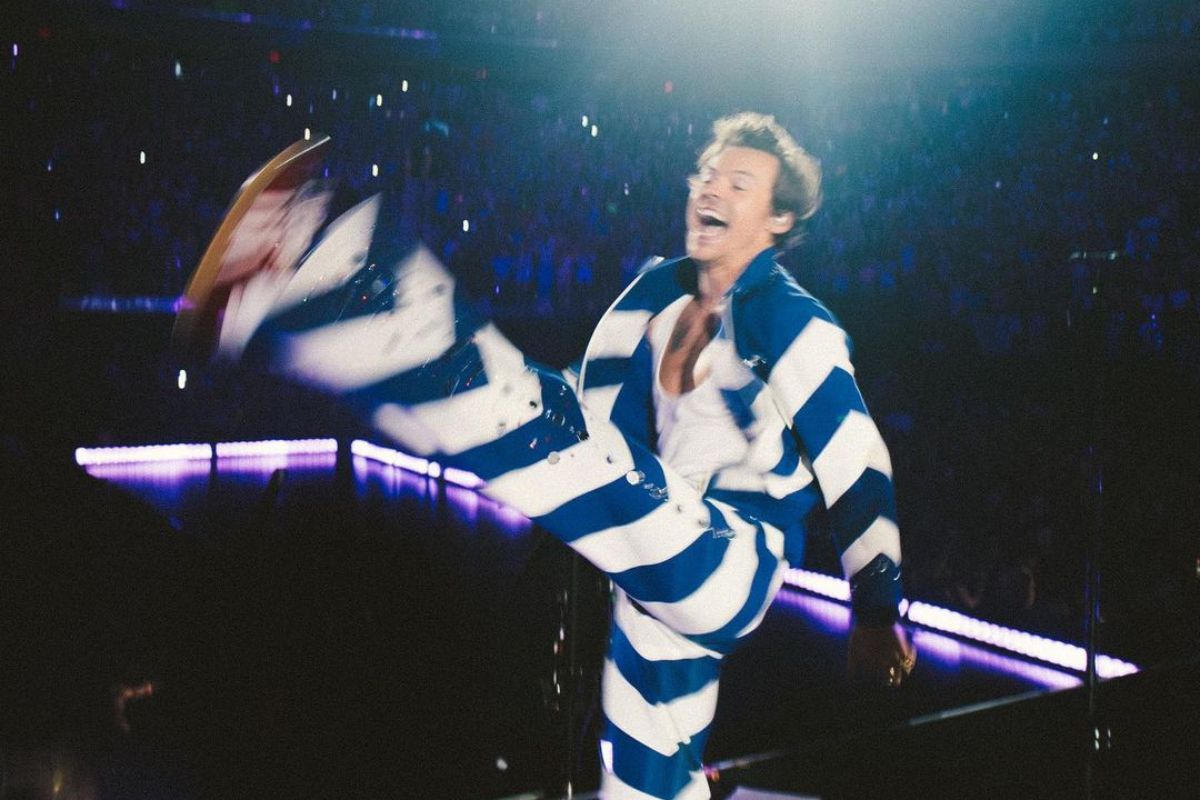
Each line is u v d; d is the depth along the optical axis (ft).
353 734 9.87
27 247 26.89
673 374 5.23
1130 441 14.29
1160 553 13.43
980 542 14.92
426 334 3.28
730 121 5.35
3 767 6.84
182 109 27.48
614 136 26.61
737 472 4.99
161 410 28.02
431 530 20.81
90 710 7.32
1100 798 7.39
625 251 27.27
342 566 17.35
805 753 8.46
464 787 8.81
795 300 4.96
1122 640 12.57
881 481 4.90
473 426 3.46
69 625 7.41
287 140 27.99
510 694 11.12
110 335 27.20
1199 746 8.20
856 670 5.26
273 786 8.52
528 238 27.78
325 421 30.09
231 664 9.13
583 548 3.93
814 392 4.82
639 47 18.15
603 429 3.89
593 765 7.96
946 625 14.17
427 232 27.68
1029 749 8.38
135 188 27.50
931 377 19.29
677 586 4.11
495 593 15.79
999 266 20.04
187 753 8.16
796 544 5.16
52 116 26.68
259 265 3.00
